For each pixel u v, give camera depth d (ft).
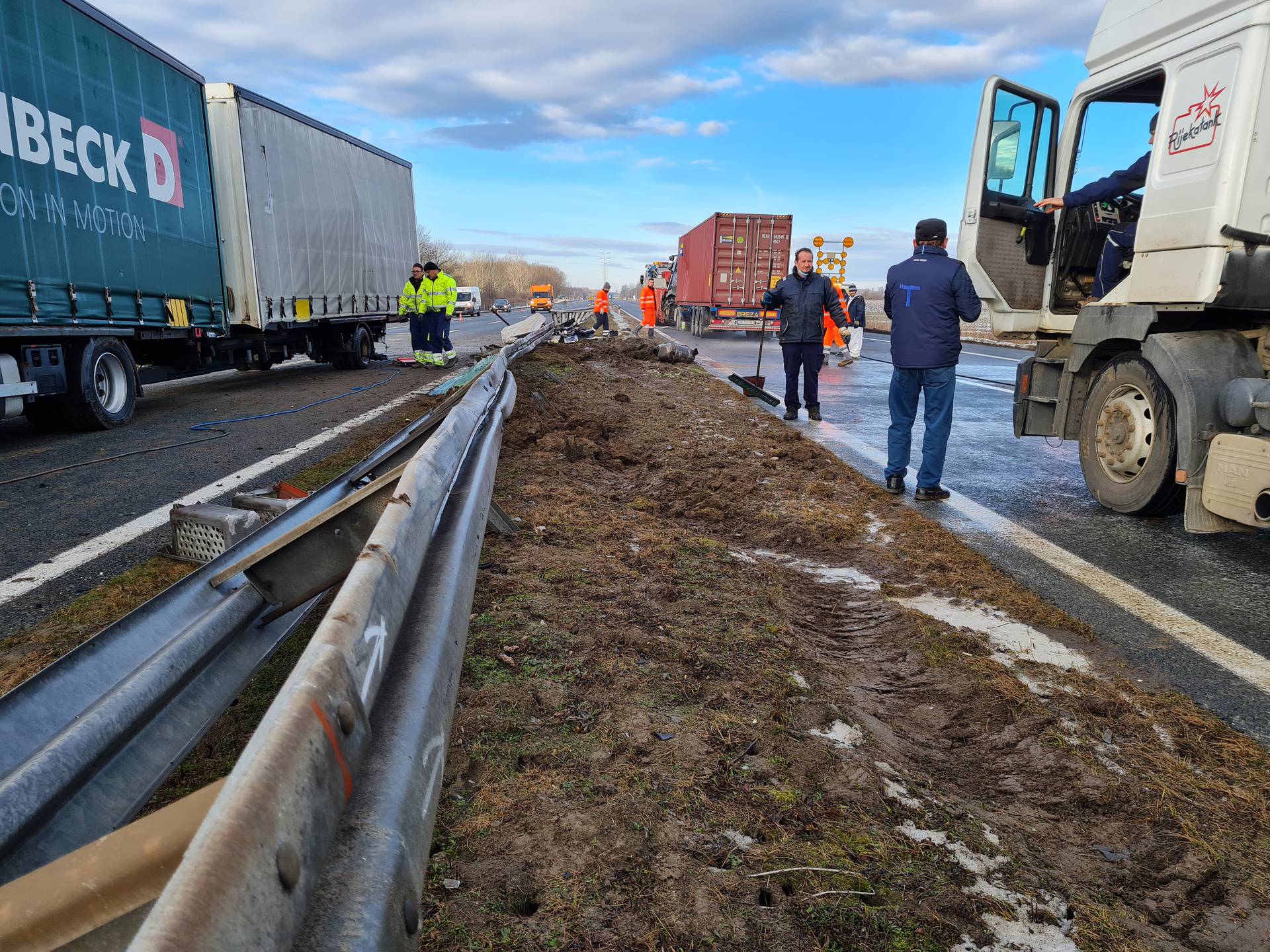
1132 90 16.90
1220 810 6.94
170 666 5.92
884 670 9.77
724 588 11.17
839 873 5.57
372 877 3.22
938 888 5.65
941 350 17.39
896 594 12.19
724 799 6.29
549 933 4.81
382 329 52.06
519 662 8.13
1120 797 7.09
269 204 35.40
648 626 9.42
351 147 44.98
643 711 7.44
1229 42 13.42
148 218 27.20
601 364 45.14
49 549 13.05
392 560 5.36
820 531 15.16
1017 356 61.16
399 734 4.19
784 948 4.87
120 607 10.43
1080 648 10.30
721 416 28.94
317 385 39.01
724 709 7.68
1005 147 18.57
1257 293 14.01
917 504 17.80
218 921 2.31
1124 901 5.84
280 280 36.50
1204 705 8.87
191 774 6.59
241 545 8.26
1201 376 14.23
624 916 4.99
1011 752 7.89
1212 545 14.82
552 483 16.57
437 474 8.30
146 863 2.93
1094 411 17.25
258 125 34.47
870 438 26.17
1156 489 15.51
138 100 26.63
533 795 6.05
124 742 5.23
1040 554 14.23
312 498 10.28
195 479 18.20
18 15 21.29
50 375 22.98
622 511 15.15
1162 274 14.98
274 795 2.80
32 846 4.24
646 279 120.98
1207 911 5.77
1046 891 5.82
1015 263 19.16
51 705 5.39
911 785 6.98
